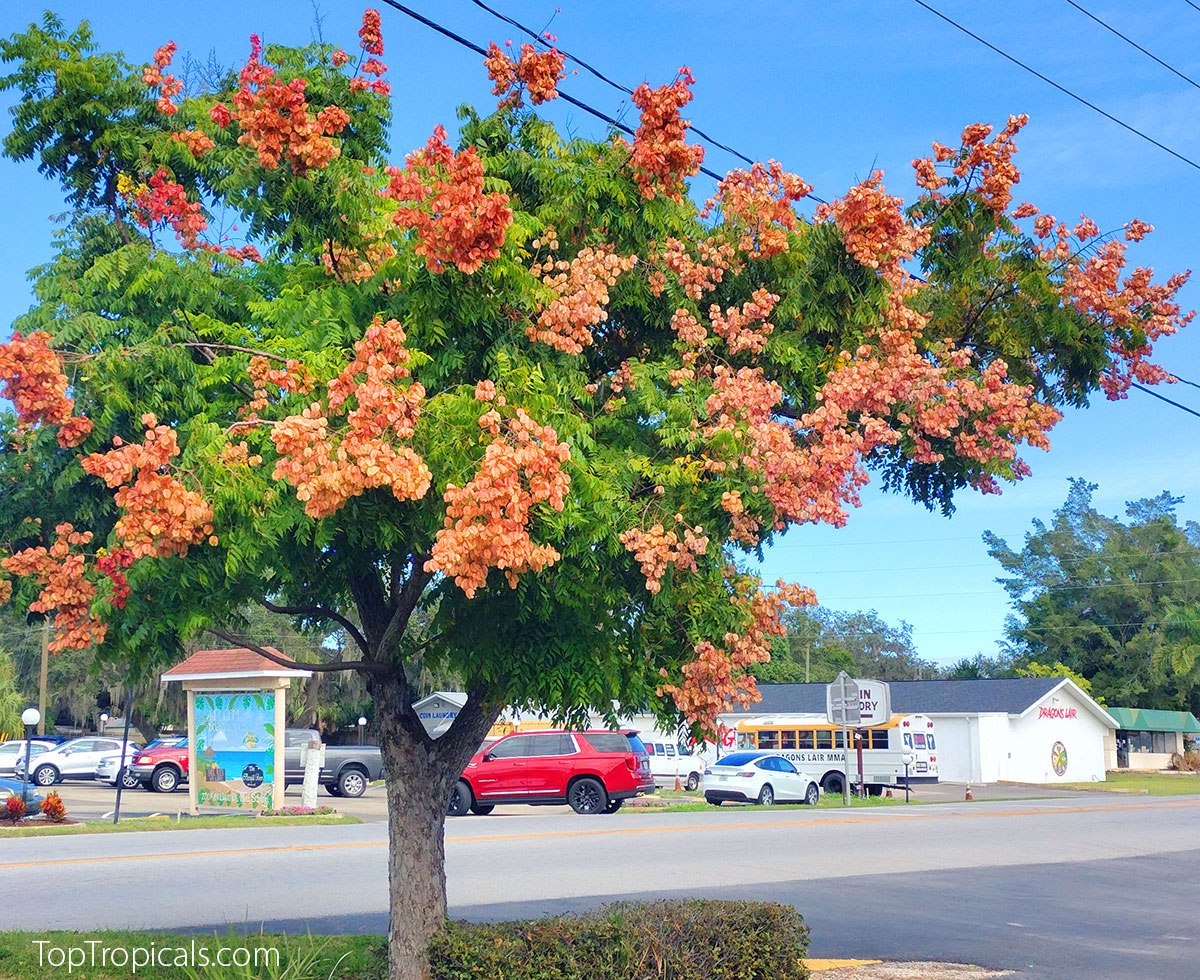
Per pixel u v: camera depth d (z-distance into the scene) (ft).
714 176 35.73
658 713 26.86
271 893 47.32
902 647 377.09
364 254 25.46
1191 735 259.60
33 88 27.91
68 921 40.04
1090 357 30.30
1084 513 274.77
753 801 116.88
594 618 24.62
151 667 24.68
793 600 26.13
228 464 20.74
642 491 24.54
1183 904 50.52
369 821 84.64
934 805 115.55
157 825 78.07
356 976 29.17
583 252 25.02
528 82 26.99
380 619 27.53
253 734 86.63
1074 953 38.70
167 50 28.12
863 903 48.49
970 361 29.81
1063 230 30.27
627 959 24.95
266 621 178.70
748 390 24.36
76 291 25.91
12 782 125.49
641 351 27.91
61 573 22.91
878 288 27.17
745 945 26.53
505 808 105.60
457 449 20.99
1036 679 191.72
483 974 24.36
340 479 19.12
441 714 155.02
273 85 24.80
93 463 19.97
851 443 24.79
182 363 23.99
